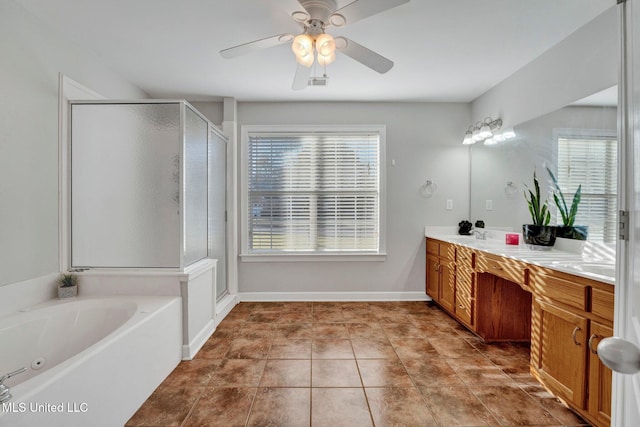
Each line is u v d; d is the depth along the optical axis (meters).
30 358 1.80
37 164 2.01
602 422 1.44
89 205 2.31
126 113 2.31
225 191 3.48
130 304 2.06
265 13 1.96
